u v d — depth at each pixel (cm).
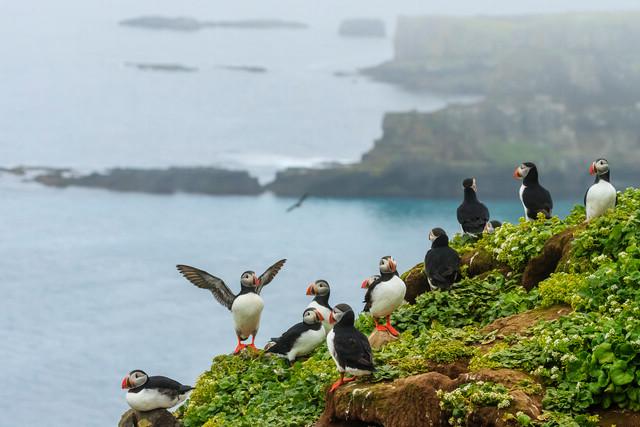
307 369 1484
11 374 5744
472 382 1170
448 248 1666
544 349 1216
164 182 15888
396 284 1486
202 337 6756
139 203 14712
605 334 1176
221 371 1611
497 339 1345
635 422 1098
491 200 13075
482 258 1739
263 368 1562
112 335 6838
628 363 1136
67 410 5003
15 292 8638
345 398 1228
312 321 1566
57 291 8688
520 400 1119
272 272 1717
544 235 1634
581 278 1411
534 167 1817
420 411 1166
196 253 10775
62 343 6619
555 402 1134
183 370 5828
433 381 1185
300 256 9981
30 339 6775
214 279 1673
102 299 8306
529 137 14038
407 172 13912
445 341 1349
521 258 1644
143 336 6775
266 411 1401
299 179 14675
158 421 1373
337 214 12975
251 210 13900
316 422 1290
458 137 13938
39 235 12088
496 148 13762
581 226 1562
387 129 14338
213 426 1394
